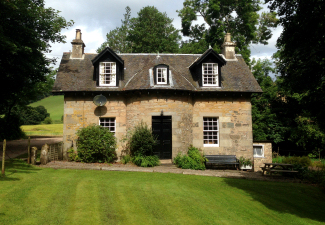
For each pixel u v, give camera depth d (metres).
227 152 15.27
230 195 9.07
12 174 9.78
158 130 14.64
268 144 16.80
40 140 26.33
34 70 15.41
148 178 10.52
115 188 8.87
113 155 14.33
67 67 16.09
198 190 9.30
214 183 10.50
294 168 12.66
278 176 12.53
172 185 9.65
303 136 21.53
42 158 12.12
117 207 7.24
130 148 14.28
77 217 6.43
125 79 15.62
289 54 9.59
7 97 16.69
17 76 14.71
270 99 25.25
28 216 6.28
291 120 23.66
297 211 8.02
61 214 6.54
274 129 24.41
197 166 13.43
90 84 15.06
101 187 8.88
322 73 8.77
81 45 17.11
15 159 13.27
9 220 5.97
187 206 7.67
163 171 11.92
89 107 14.92
